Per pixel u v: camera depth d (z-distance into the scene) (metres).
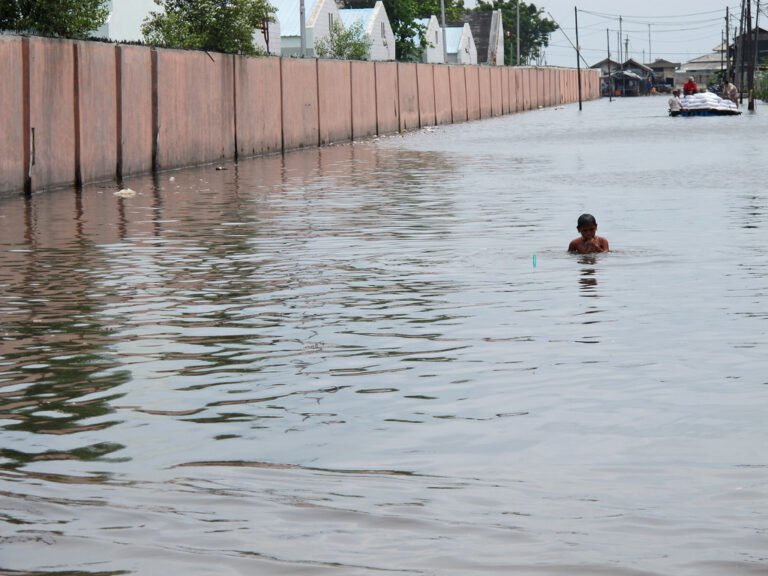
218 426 9.13
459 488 7.50
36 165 31.33
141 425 9.21
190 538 6.70
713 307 13.97
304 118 56.53
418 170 40.75
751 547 6.43
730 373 10.59
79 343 12.47
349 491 7.48
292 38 78.94
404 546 6.53
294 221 24.72
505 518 6.94
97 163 35.12
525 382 10.38
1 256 19.53
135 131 37.94
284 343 12.28
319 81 59.03
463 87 94.50
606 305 14.23
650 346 11.80
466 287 15.77
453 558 6.35
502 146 56.50
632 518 6.90
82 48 33.81
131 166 37.66
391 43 101.38
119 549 6.54
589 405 9.56
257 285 16.25
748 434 8.64
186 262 18.66
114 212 26.92
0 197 29.59
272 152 52.06
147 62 38.81
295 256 19.20
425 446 8.48
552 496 7.32
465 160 46.19
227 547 6.55
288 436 8.81
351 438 8.73
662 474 7.73
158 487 7.63
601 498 7.27
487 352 11.64
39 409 9.77
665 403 9.58
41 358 11.77
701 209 25.69
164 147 40.38
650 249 19.25
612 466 7.93
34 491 7.57
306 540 6.64
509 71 114.88
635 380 10.38
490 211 26.19
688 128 72.31
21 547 6.59
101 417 9.48
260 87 50.34
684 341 12.04
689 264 17.55
